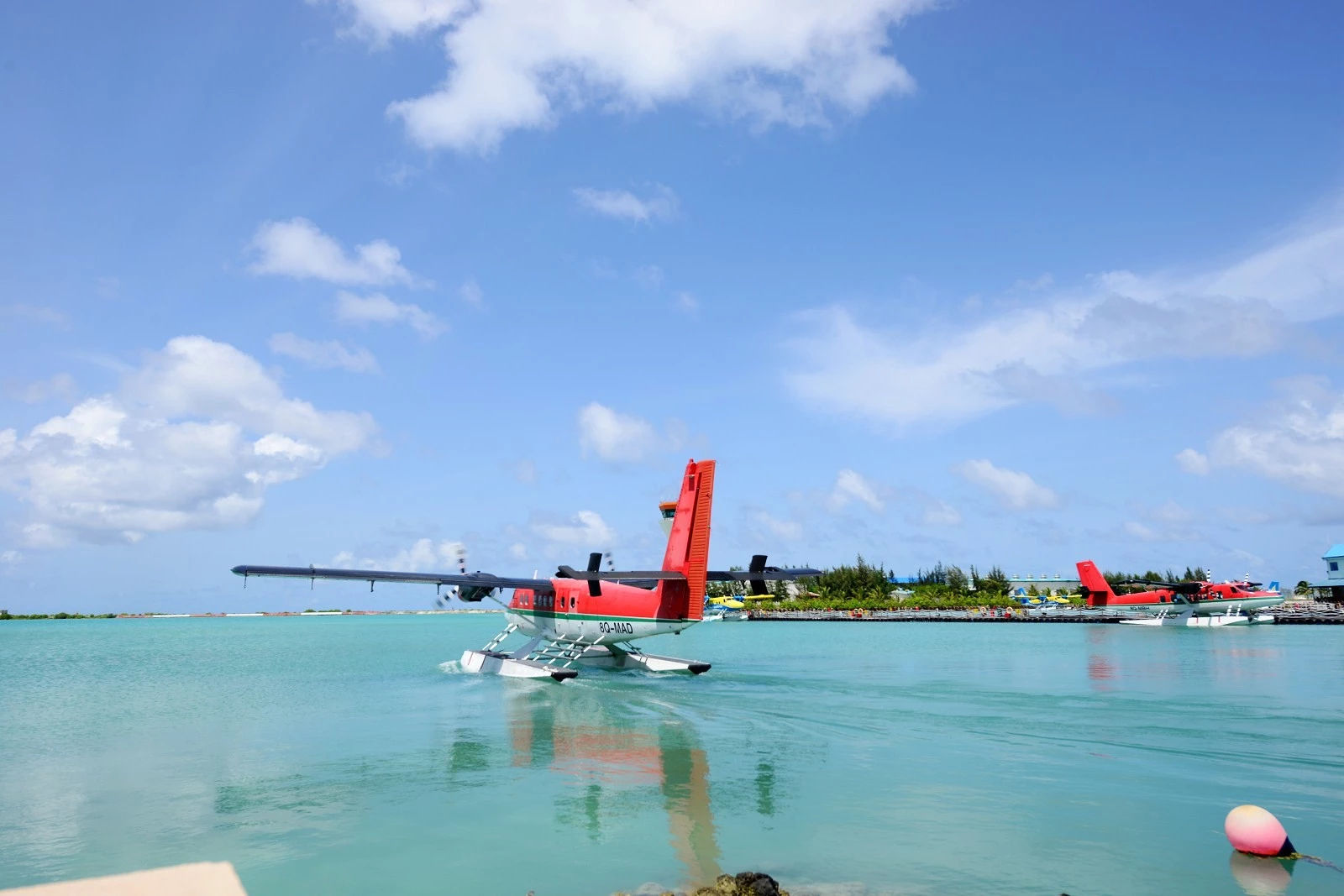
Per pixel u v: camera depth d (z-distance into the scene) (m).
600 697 22.88
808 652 41.38
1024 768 13.55
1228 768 13.46
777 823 10.69
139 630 130.25
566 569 25.17
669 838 10.16
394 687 27.56
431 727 18.61
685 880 8.73
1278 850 9.19
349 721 19.80
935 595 113.56
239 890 8.63
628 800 11.95
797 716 18.86
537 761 14.75
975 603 103.81
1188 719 17.97
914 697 21.84
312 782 13.48
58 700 25.59
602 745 16.08
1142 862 9.04
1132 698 21.44
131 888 8.76
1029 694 22.36
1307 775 12.96
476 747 16.19
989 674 28.30
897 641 53.66
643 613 27.20
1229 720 17.72
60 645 70.88
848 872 8.86
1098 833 10.08
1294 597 90.12
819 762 14.19
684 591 25.75
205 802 12.31
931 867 8.98
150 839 10.52
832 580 122.75
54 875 9.22
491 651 34.06
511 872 9.02
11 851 10.09
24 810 12.04
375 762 14.93
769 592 124.31
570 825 10.75
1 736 18.50
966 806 11.38
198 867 9.36
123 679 33.62
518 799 12.09
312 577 27.66
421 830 10.67
